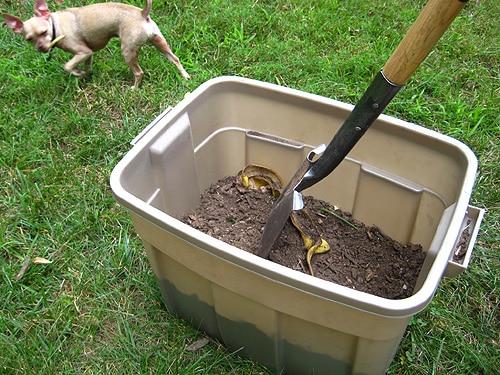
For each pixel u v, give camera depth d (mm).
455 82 2084
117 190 1099
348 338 1029
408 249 1396
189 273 1166
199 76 2059
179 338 1329
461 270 1014
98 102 1983
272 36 2293
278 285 969
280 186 1533
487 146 1846
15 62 2109
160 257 1202
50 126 1884
